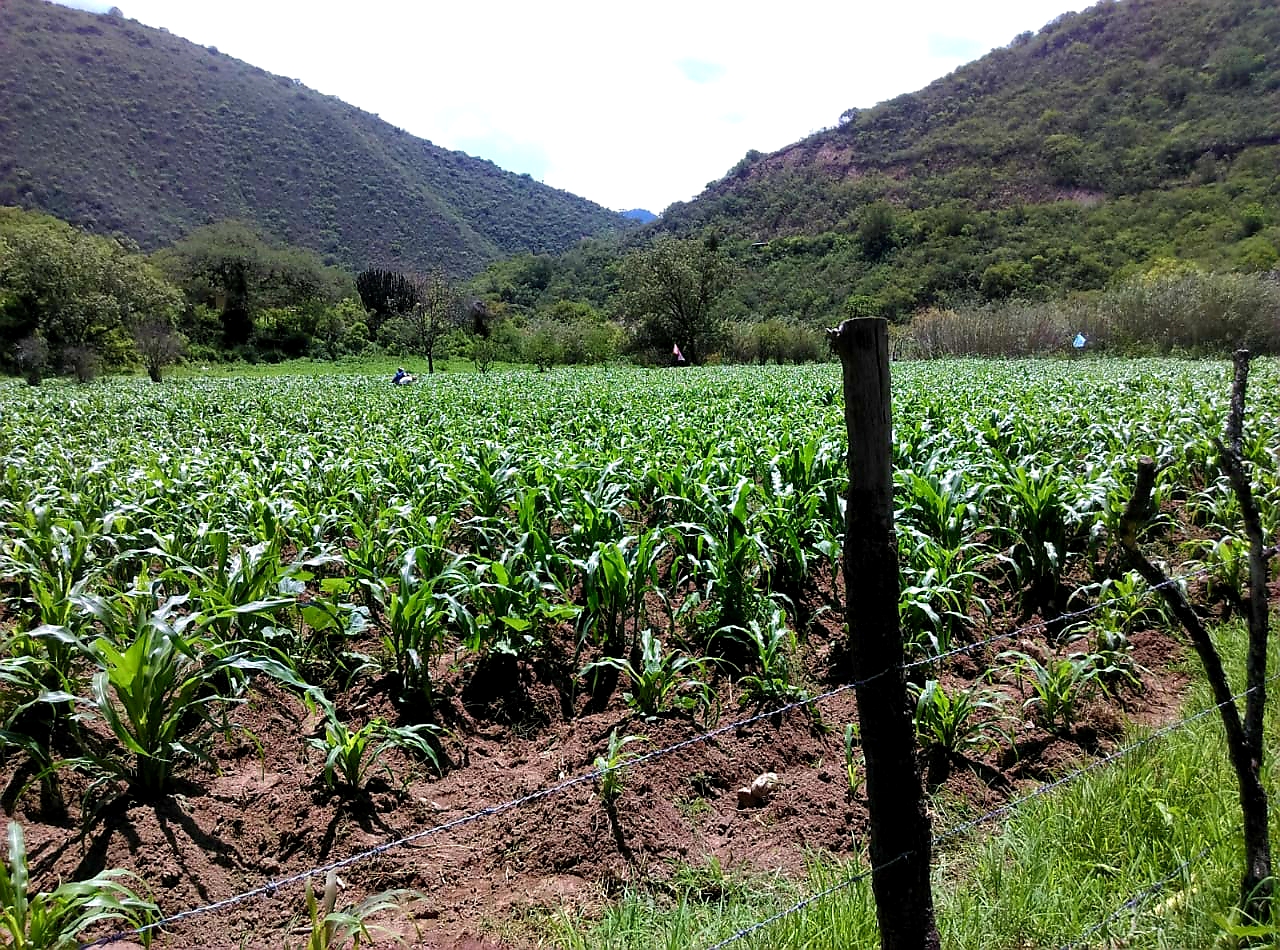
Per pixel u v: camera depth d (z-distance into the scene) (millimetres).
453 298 58938
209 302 65438
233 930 3088
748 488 6672
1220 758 3904
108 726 4324
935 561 5746
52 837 3447
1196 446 8820
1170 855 3330
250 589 4816
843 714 4754
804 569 6230
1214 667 2697
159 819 3578
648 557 5547
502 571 5105
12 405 19953
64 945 2633
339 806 3785
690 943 2984
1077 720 4625
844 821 3771
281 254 71375
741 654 5387
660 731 4461
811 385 20984
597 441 11023
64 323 39906
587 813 3705
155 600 4648
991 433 9945
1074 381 19031
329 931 2691
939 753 4262
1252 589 2812
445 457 9719
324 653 5270
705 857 3555
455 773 4211
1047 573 6641
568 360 55656
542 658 5273
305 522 6551
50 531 5832
